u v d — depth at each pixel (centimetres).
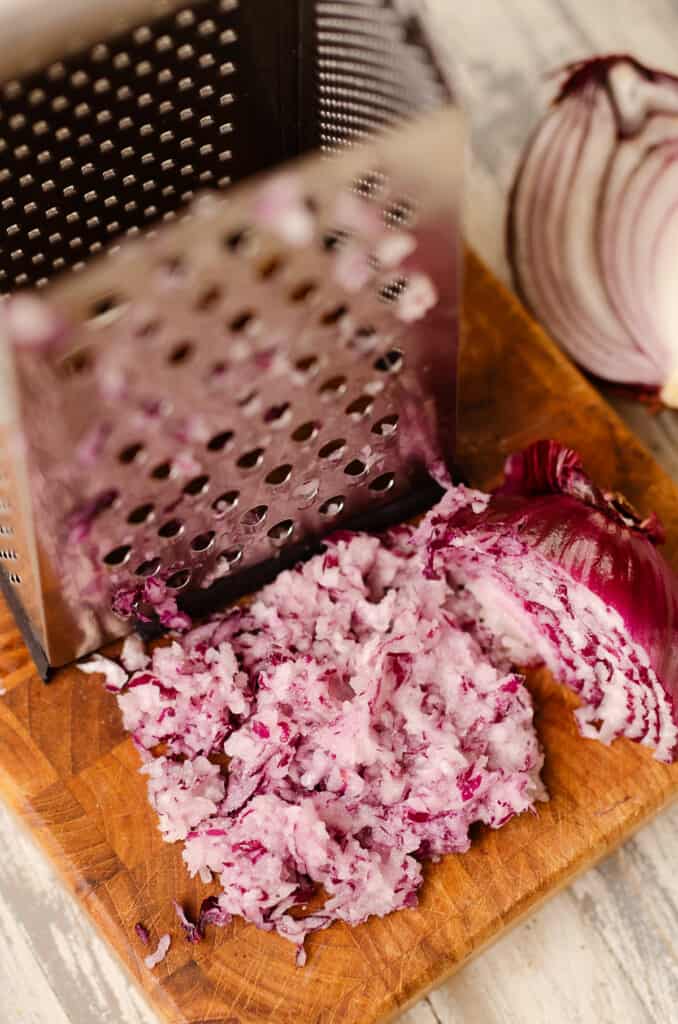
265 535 44
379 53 40
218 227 35
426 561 44
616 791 43
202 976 41
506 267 52
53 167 44
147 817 43
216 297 36
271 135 45
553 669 44
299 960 41
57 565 40
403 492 45
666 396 49
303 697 43
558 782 43
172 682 43
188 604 44
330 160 35
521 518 42
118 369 36
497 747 43
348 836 42
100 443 38
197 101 44
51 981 44
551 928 44
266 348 38
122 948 41
